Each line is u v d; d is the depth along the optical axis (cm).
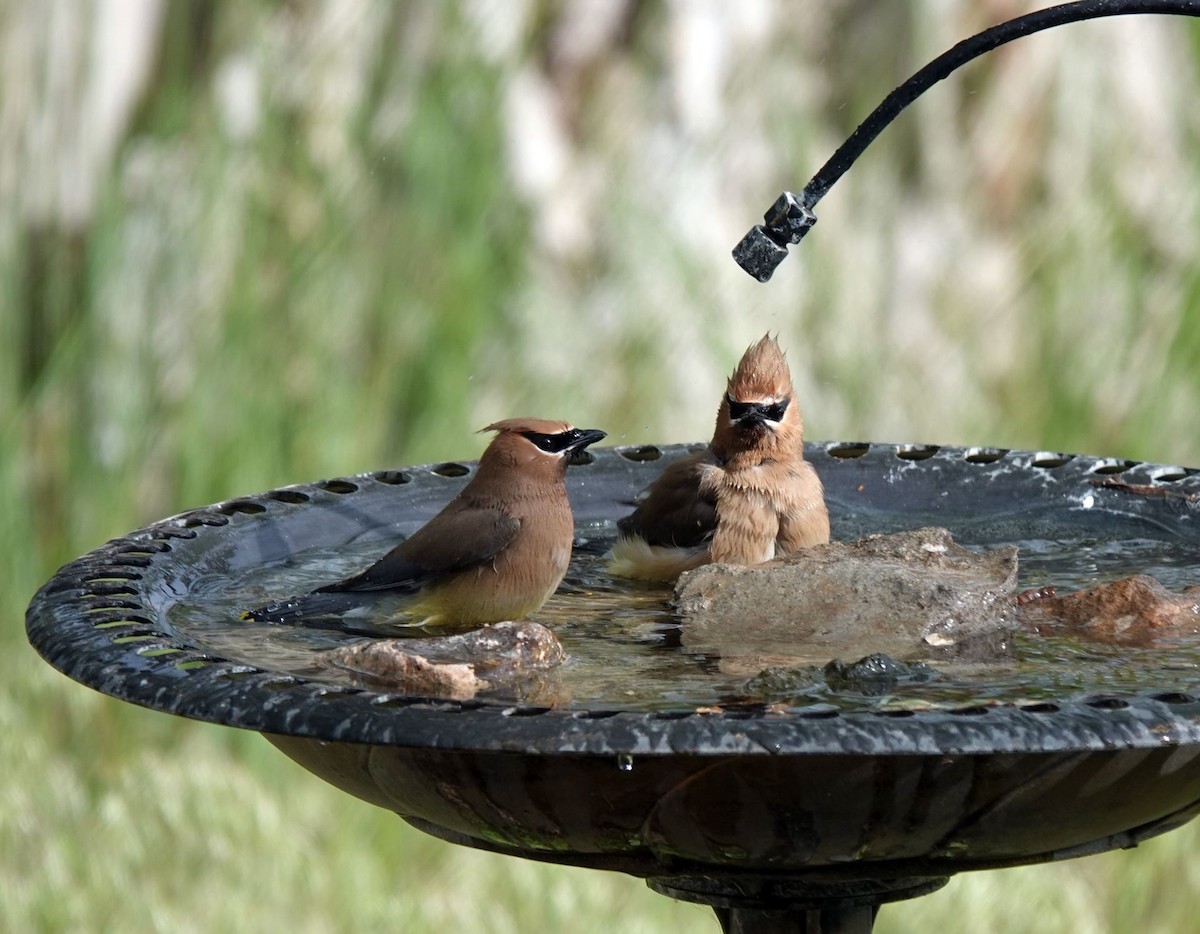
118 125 1434
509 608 668
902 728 437
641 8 1543
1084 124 1549
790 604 636
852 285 1514
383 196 1412
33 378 1433
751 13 1548
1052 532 783
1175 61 1553
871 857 507
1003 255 1547
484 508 666
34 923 1088
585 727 445
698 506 758
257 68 1426
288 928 1102
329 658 567
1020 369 1493
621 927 1102
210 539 703
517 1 1473
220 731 1316
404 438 1390
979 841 500
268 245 1391
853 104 1568
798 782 474
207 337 1357
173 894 1124
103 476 1357
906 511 819
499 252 1428
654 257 1476
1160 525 776
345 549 739
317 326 1374
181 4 1439
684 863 523
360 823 1221
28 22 1426
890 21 1562
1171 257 1493
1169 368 1411
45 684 1305
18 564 1339
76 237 1430
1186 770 492
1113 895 1185
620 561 767
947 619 617
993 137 1566
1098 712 447
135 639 533
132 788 1219
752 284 1489
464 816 514
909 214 1566
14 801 1189
